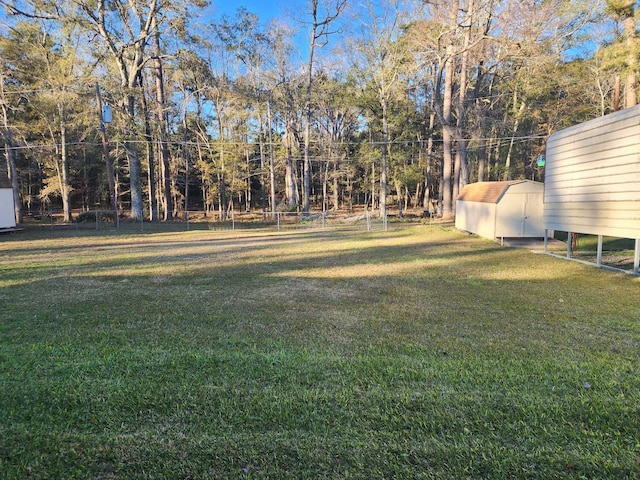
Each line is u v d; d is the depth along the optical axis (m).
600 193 7.96
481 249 11.56
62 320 4.37
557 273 7.63
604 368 3.06
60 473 1.85
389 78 25.98
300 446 2.06
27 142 24.66
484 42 20.72
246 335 3.87
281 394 2.62
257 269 8.12
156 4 22.86
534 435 2.15
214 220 29.61
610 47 12.19
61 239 14.98
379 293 5.88
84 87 23.27
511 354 3.37
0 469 1.87
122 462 1.94
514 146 29.66
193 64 26.52
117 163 31.58
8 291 5.94
